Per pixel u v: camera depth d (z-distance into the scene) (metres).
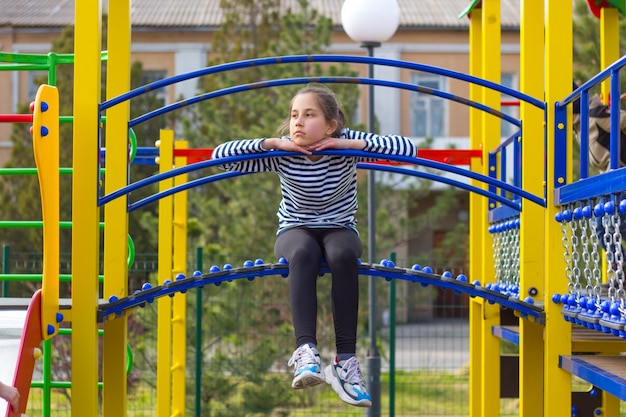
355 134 7.55
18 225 10.08
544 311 7.55
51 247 6.91
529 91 8.39
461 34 36.69
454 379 21.31
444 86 36.75
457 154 11.82
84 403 7.03
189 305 18.03
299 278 7.14
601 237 7.43
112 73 8.16
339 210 7.55
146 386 19.69
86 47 7.20
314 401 18.66
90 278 7.08
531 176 8.36
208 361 18.36
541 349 8.05
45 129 6.80
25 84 36.12
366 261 22.89
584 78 19.69
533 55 8.39
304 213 7.56
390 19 15.21
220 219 23.03
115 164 8.12
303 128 7.28
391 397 15.50
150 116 8.11
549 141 7.61
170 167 12.25
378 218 23.36
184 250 13.03
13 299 7.96
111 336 7.50
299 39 25.80
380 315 21.53
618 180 6.04
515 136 10.01
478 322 12.12
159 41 36.31
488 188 11.52
